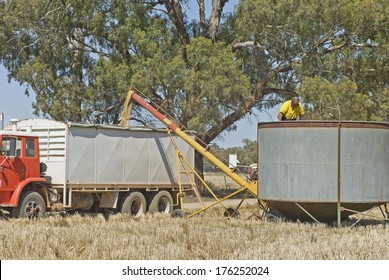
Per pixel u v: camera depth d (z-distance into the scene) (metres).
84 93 73.88
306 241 26.52
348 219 38.88
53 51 73.75
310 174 35.44
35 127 42.16
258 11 67.56
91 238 26.06
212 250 23.56
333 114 66.62
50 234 26.84
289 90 76.56
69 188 41.09
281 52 72.00
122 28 70.88
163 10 79.44
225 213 43.06
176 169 49.06
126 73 70.31
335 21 66.75
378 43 69.19
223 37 81.38
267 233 30.12
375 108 70.50
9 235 25.81
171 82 67.75
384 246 24.72
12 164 38.41
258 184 37.69
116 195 44.44
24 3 70.44
